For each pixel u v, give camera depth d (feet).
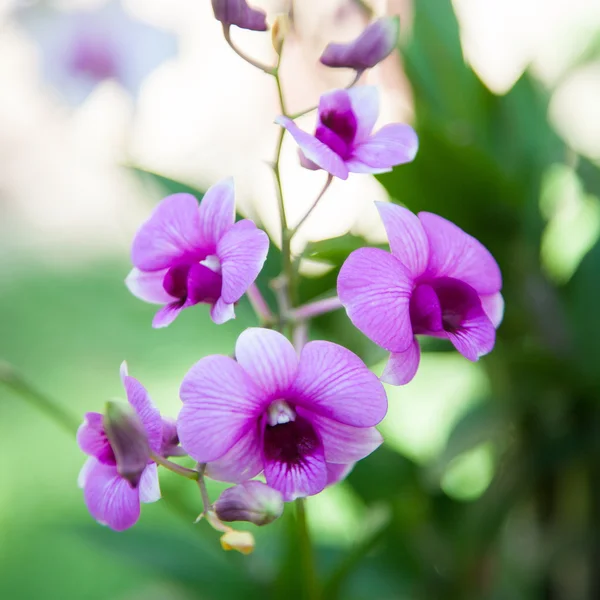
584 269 2.28
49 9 3.37
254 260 1.77
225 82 4.88
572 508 2.35
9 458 4.47
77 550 3.91
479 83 2.36
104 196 7.24
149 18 3.52
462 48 2.40
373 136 1.88
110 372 4.98
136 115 3.40
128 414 1.73
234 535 1.79
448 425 2.51
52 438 4.61
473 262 1.87
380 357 2.09
